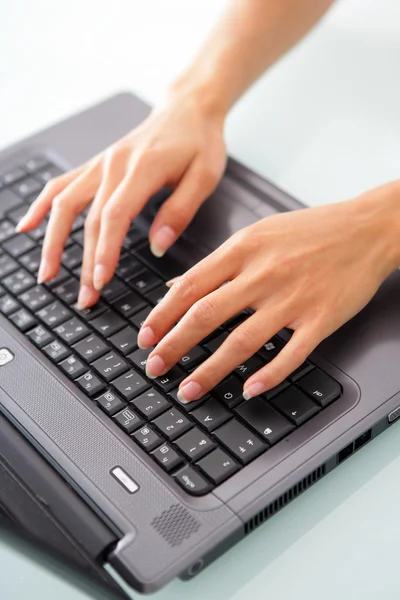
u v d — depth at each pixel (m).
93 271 0.70
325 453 0.58
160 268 0.72
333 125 0.86
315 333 0.63
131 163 0.75
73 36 1.03
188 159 0.76
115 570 0.55
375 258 0.68
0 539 0.52
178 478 0.58
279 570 0.57
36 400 0.64
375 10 0.96
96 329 0.68
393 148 0.83
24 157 0.85
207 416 0.61
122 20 1.04
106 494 0.58
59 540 0.56
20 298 0.72
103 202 0.73
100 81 0.97
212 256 0.67
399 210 0.70
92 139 0.85
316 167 0.83
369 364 0.63
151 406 0.62
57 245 0.72
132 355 0.66
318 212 0.69
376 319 0.66
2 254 0.76
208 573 0.58
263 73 0.88
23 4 1.08
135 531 0.55
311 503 0.60
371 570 0.57
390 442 0.63
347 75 0.90
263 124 0.88
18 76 0.99
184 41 0.99
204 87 0.83
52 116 0.94
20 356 0.67
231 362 0.62
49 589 0.60
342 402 0.61
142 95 0.94
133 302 0.70
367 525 0.59
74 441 0.61
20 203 0.80
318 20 0.90
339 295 0.65
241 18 0.87
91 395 0.64
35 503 0.58
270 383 0.61
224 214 0.76
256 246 0.67
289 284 0.65
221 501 0.56
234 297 0.64
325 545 0.58
